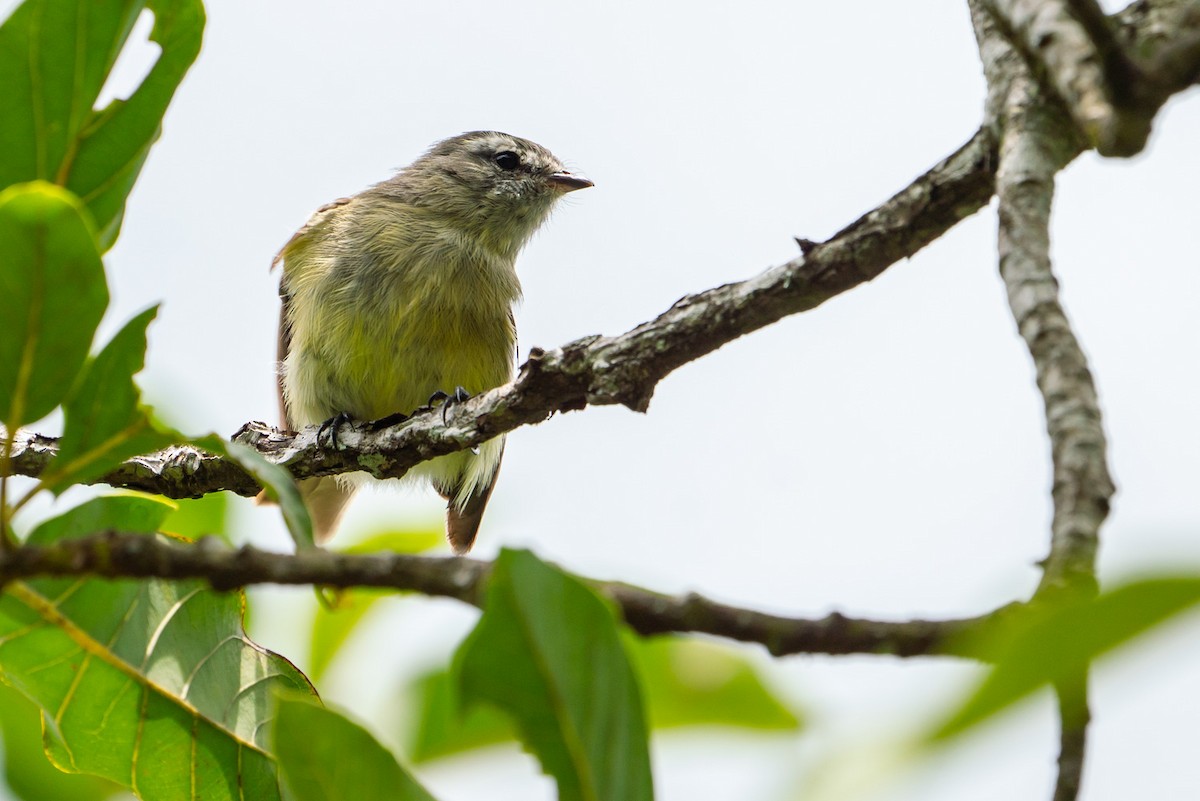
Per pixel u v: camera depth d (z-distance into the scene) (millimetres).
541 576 4098
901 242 6375
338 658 9352
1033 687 2807
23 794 8398
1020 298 4570
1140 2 5449
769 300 6883
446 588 4316
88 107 5844
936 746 2846
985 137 6020
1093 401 4180
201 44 6043
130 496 6020
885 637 3885
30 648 6117
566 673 4176
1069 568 3734
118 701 6242
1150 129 4086
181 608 6410
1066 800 3602
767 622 4055
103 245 6055
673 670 6406
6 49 5691
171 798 6309
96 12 5719
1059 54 4484
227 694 6422
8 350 4777
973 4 6012
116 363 4941
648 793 4242
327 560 4395
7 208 4500
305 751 4613
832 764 3314
